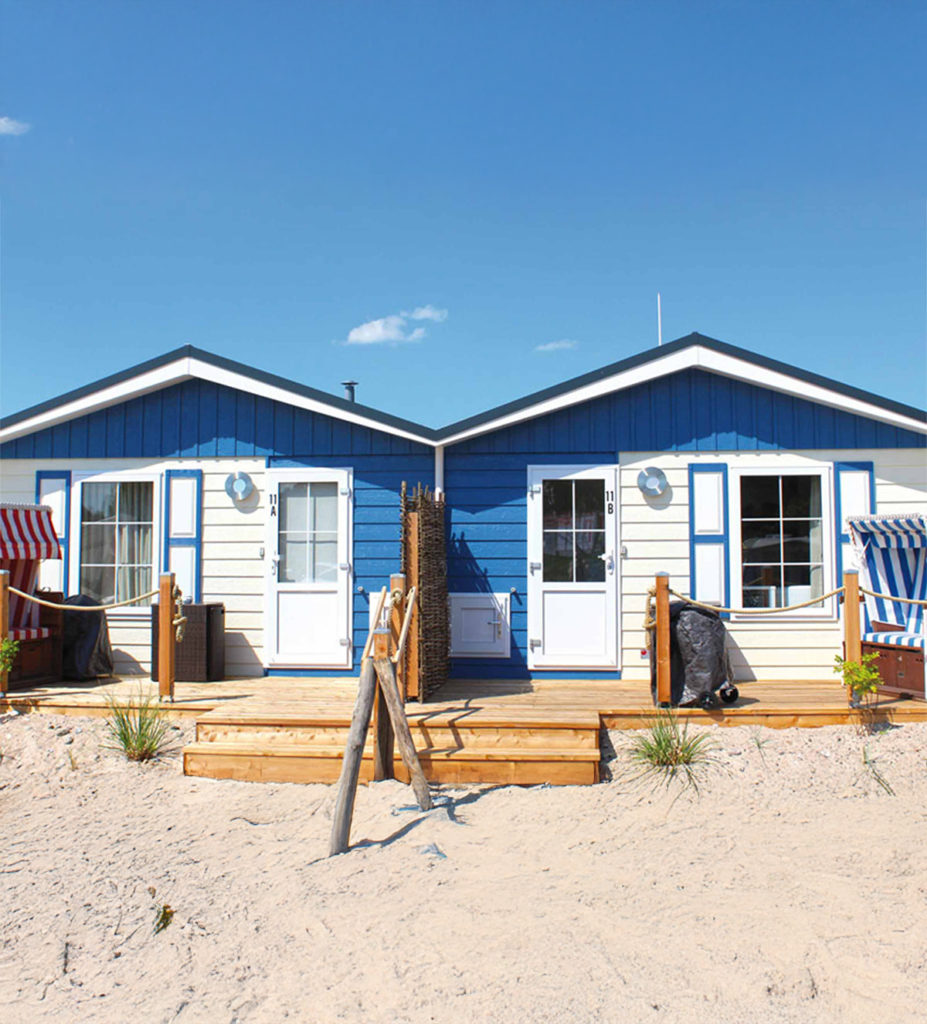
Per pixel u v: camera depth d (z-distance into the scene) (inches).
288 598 390.3
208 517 397.7
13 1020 165.2
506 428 383.9
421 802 256.5
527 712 301.4
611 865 218.1
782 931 181.3
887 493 373.1
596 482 380.5
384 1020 157.8
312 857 227.9
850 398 366.3
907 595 331.0
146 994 171.5
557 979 166.4
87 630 375.6
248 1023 160.4
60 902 209.0
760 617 370.9
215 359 388.8
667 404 379.2
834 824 238.7
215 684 369.7
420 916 192.1
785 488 376.2
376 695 282.2
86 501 406.9
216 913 200.4
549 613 378.3
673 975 166.9
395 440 388.2
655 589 314.5
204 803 272.1
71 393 398.6
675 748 281.1
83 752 307.3
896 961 169.0
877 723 299.1
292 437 394.0
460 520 382.9
